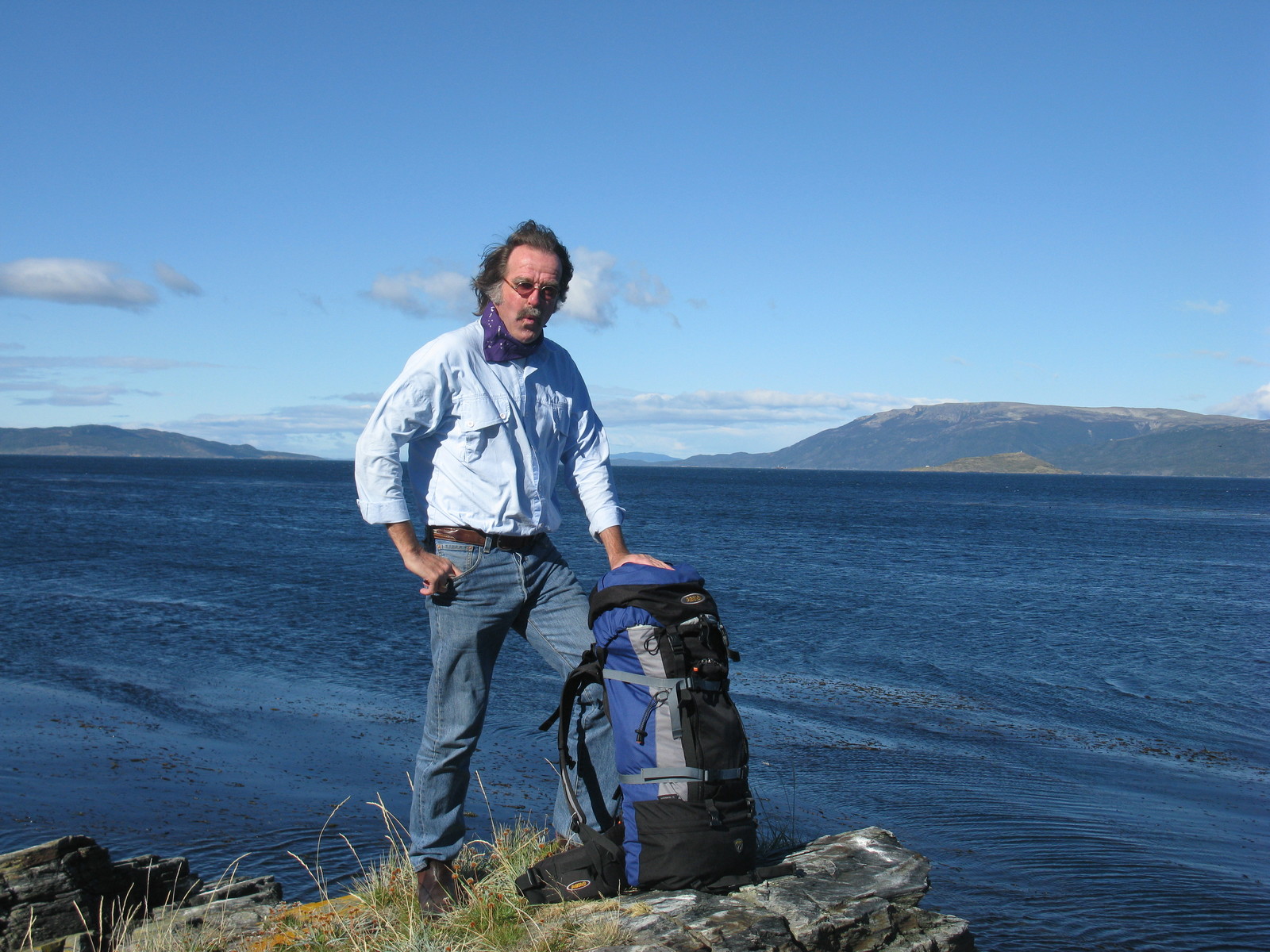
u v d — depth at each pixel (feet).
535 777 28.58
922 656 51.34
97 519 139.13
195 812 25.31
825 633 56.90
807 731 35.91
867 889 9.77
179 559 88.02
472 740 10.16
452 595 9.78
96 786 27.27
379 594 67.31
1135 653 53.98
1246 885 22.22
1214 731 38.78
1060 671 48.75
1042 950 18.30
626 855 9.63
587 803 10.53
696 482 547.90
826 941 8.84
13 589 66.18
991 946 18.48
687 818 9.31
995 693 43.68
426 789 10.13
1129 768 33.14
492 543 9.75
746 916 8.87
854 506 263.70
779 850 11.35
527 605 10.32
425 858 10.19
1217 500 419.54
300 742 32.71
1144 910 20.52
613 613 9.66
